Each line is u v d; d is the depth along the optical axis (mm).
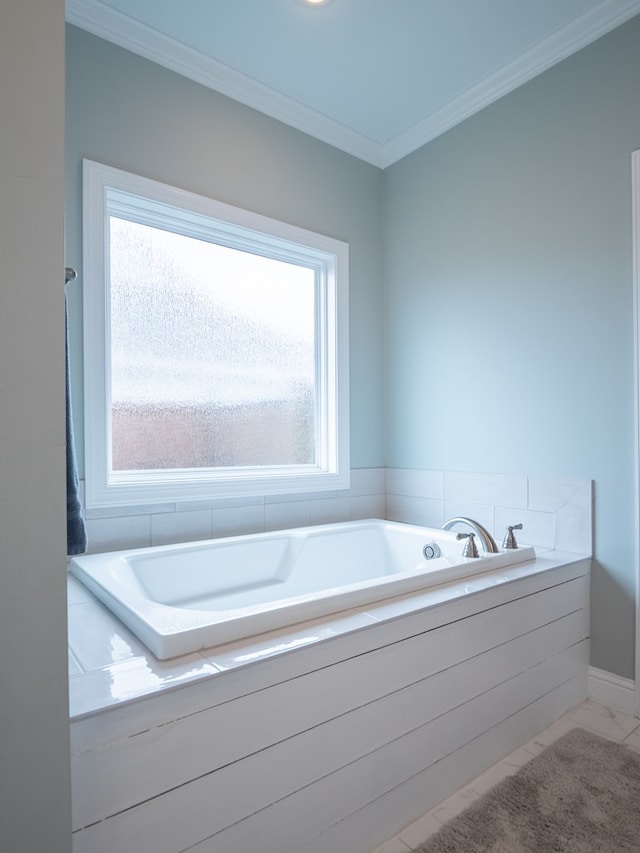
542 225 2094
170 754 897
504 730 1564
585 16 1866
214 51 2023
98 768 821
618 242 1850
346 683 1156
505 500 2219
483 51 2045
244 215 2225
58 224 701
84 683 903
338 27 1901
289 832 1055
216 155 2156
